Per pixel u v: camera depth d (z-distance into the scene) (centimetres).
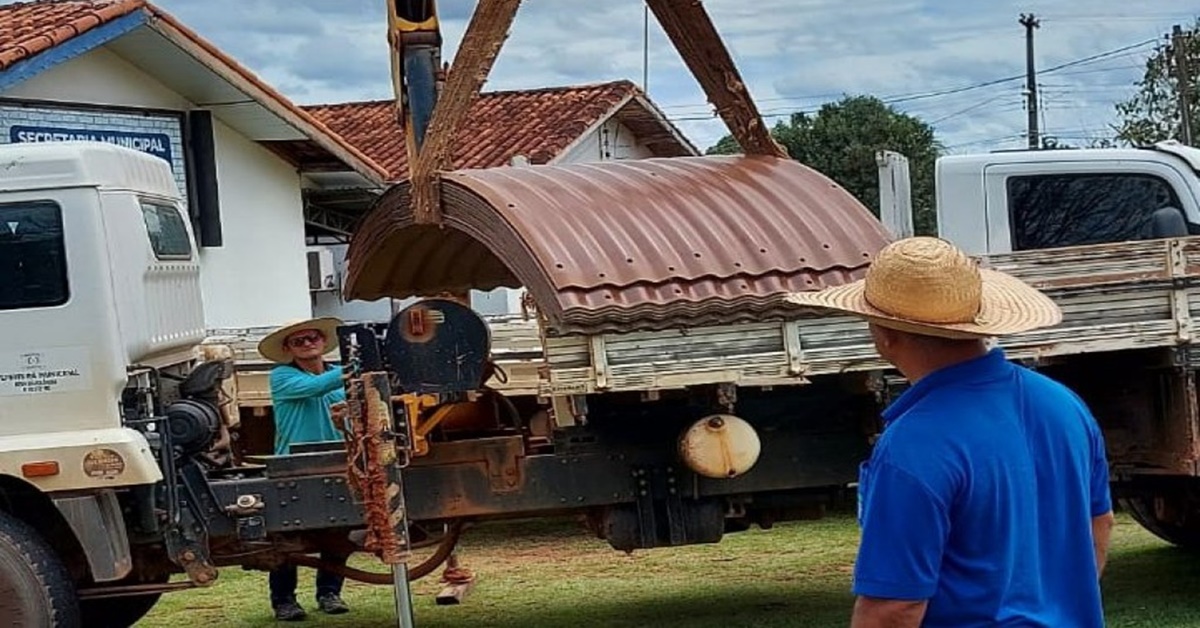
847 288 344
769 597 816
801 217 649
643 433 676
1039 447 308
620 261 608
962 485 292
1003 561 296
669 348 612
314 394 748
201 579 663
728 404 615
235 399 888
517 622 786
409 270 797
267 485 667
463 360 642
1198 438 676
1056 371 723
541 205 628
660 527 679
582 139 2180
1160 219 862
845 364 622
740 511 688
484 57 641
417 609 834
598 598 839
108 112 1309
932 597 296
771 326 619
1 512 640
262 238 1525
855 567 299
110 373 629
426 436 664
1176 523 850
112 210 639
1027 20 3912
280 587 816
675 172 692
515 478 675
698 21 697
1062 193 946
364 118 2273
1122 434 712
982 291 314
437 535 725
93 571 627
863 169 3716
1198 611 721
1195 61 3519
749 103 717
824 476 679
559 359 607
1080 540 312
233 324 1473
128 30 1248
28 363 630
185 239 738
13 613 619
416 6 709
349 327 648
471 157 2117
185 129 1400
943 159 961
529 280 608
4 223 630
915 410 303
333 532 696
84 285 628
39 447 623
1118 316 659
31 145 636
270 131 1483
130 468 624
